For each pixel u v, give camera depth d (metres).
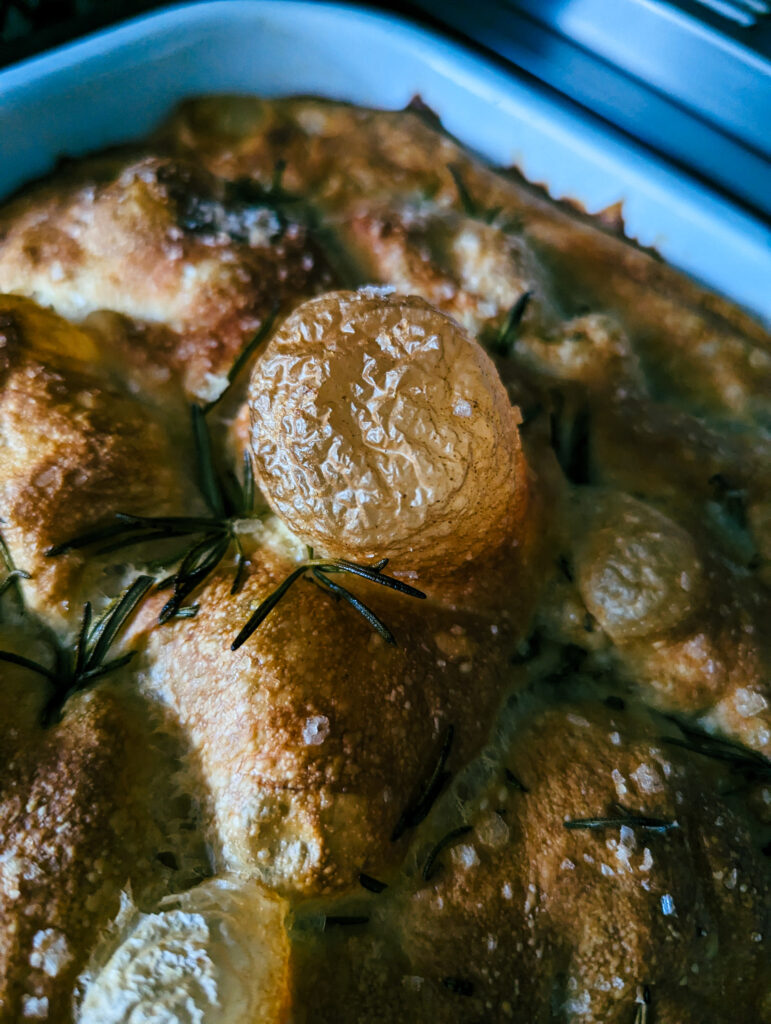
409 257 0.15
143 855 0.11
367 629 0.11
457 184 0.16
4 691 0.11
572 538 0.13
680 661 0.12
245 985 0.09
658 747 0.12
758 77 0.15
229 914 0.10
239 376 0.13
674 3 0.16
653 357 0.16
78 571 0.12
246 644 0.11
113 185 0.15
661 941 0.11
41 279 0.14
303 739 0.11
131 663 0.12
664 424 0.14
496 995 0.11
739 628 0.13
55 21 0.18
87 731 0.11
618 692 0.13
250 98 0.17
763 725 0.12
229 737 0.11
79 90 0.16
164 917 0.10
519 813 0.11
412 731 0.11
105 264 0.14
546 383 0.14
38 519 0.12
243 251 0.14
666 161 0.16
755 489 0.14
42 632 0.12
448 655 0.12
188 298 0.14
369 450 0.10
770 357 0.16
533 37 0.17
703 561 0.13
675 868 0.11
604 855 0.11
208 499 0.13
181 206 0.14
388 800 0.11
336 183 0.16
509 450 0.11
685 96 0.16
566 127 0.16
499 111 0.16
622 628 0.12
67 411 0.12
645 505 0.13
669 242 0.16
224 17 0.16
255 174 0.16
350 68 0.16
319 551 0.11
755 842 0.12
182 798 0.11
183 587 0.11
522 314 0.15
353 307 0.11
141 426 0.13
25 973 0.10
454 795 0.11
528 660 0.12
